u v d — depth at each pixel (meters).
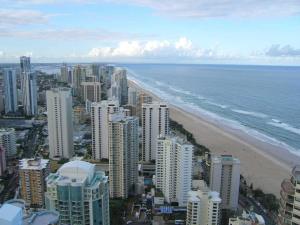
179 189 156.88
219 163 153.75
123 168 163.62
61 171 96.44
